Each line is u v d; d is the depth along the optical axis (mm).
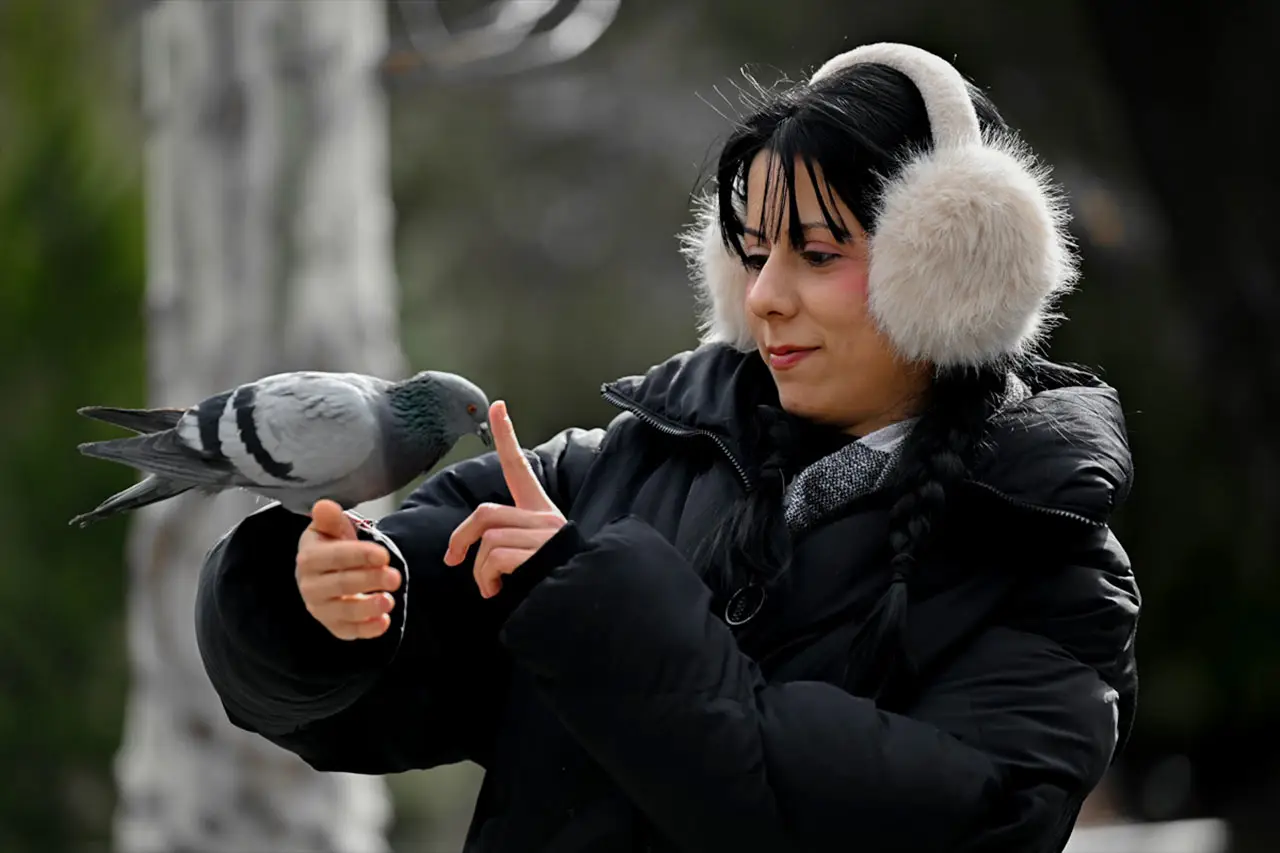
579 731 4062
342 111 11578
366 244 11867
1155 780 19938
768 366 4676
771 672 4363
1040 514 4293
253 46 11375
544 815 4496
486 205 24766
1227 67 16047
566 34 11742
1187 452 20578
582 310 24219
